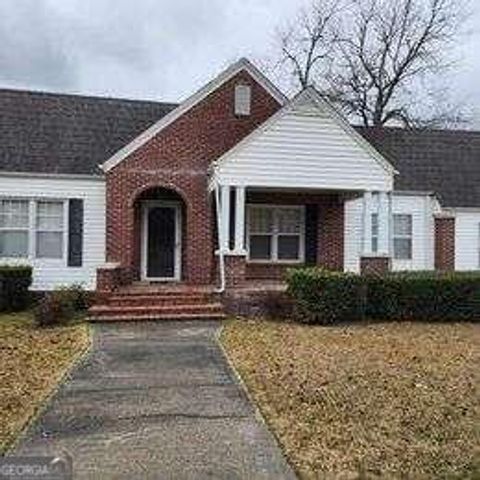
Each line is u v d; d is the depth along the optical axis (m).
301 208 23.52
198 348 13.81
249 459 7.07
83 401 9.41
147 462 6.97
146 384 10.47
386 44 44.56
